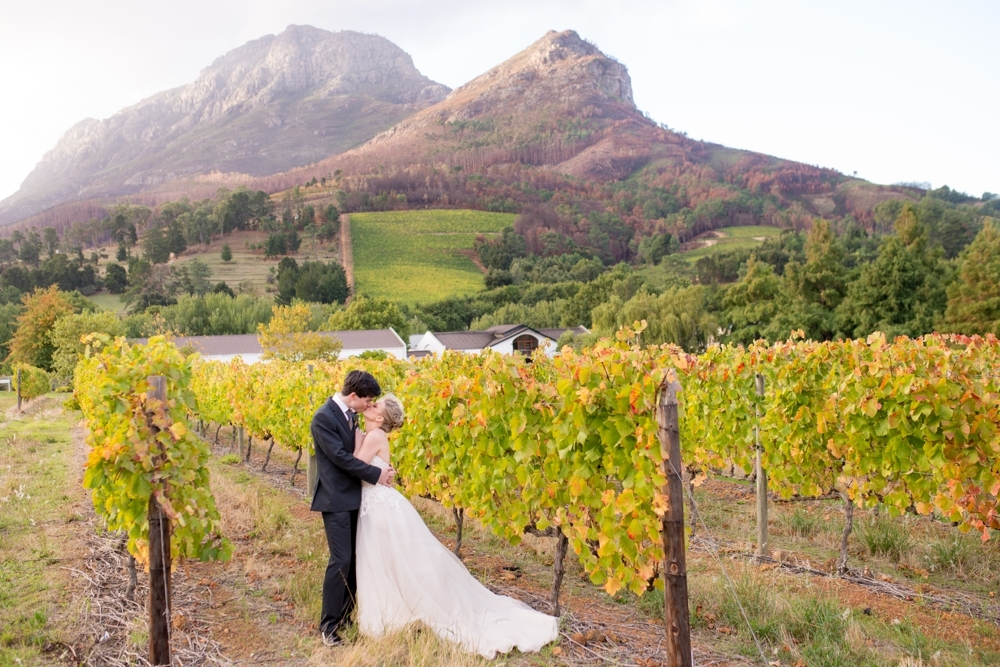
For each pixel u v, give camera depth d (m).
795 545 7.11
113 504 4.62
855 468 6.34
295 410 10.16
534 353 7.60
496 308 93.62
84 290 122.00
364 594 4.46
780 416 7.28
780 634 4.51
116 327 35.25
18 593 5.09
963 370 6.20
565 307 77.62
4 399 31.31
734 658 4.27
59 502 8.20
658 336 37.69
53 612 4.75
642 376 4.32
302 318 44.78
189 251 147.88
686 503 9.04
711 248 164.38
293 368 12.09
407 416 7.15
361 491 4.65
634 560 4.31
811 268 39.03
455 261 135.00
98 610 4.80
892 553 6.62
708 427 8.77
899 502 6.20
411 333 74.81
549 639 4.36
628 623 4.87
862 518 7.84
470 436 5.91
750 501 9.27
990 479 5.56
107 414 5.19
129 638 4.34
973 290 30.45
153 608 4.03
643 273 118.81
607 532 4.36
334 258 134.50
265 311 79.81
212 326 77.12
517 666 4.02
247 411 12.88
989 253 30.45
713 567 6.18
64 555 6.04
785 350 7.78
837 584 5.74
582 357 4.72
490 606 4.75
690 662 3.67
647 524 4.18
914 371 5.92
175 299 108.06
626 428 4.30
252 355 51.19
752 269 42.25
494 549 6.89
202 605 5.01
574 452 4.73
